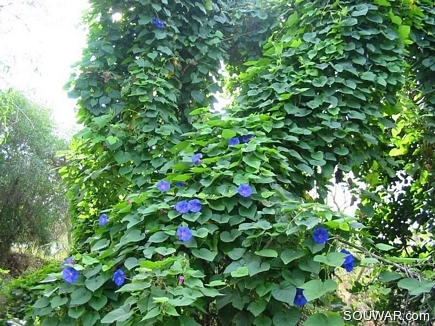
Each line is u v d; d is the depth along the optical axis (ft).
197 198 6.29
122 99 10.02
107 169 9.43
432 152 10.80
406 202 11.24
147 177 8.97
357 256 6.01
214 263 6.03
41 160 25.32
